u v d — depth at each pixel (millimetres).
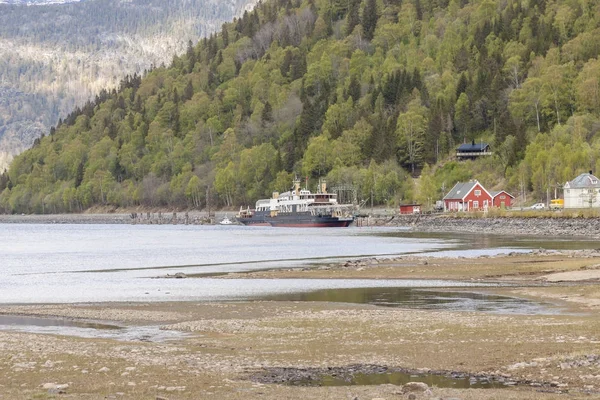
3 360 79562
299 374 72750
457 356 78250
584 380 67062
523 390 64750
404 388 64812
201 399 63375
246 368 75438
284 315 114750
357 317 109750
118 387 67562
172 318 114562
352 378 71000
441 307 120312
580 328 90812
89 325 109562
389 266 192750
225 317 114438
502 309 115375
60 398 63906
